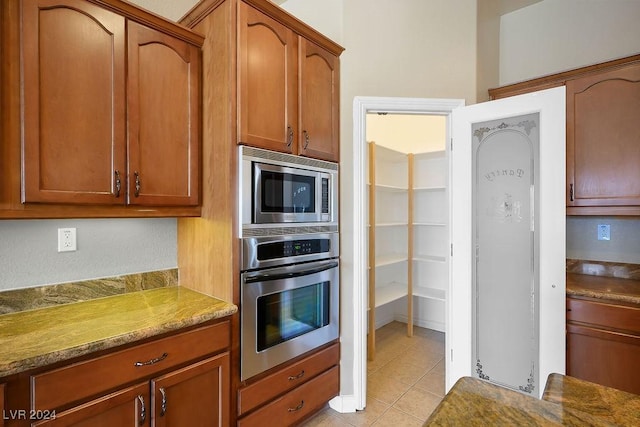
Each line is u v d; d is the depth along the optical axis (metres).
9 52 1.17
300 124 1.89
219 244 1.65
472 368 2.14
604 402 0.73
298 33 1.89
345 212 2.20
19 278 1.49
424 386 2.48
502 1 2.56
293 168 1.82
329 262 2.04
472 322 2.14
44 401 1.05
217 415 1.51
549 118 1.90
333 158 2.12
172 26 1.61
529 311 1.96
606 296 1.82
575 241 2.43
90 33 1.36
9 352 1.05
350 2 2.22
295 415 1.84
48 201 1.25
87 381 1.14
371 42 2.24
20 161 1.20
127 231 1.81
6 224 1.45
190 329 1.42
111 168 1.42
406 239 3.76
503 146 2.05
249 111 1.63
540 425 0.64
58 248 1.59
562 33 2.50
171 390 1.36
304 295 1.90
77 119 1.33
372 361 2.88
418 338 3.38
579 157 2.10
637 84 1.93
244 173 1.58
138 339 1.25
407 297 3.67
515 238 2.01
